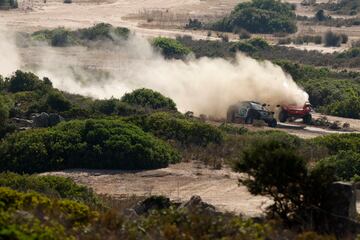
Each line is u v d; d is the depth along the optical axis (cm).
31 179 8325
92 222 5206
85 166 10631
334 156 10788
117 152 10650
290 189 5838
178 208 6081
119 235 5009
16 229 4603
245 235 4981
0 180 8212
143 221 5369
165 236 4997
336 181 6019
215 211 6425
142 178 10138
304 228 5588
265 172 5850
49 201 5531
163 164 10750
